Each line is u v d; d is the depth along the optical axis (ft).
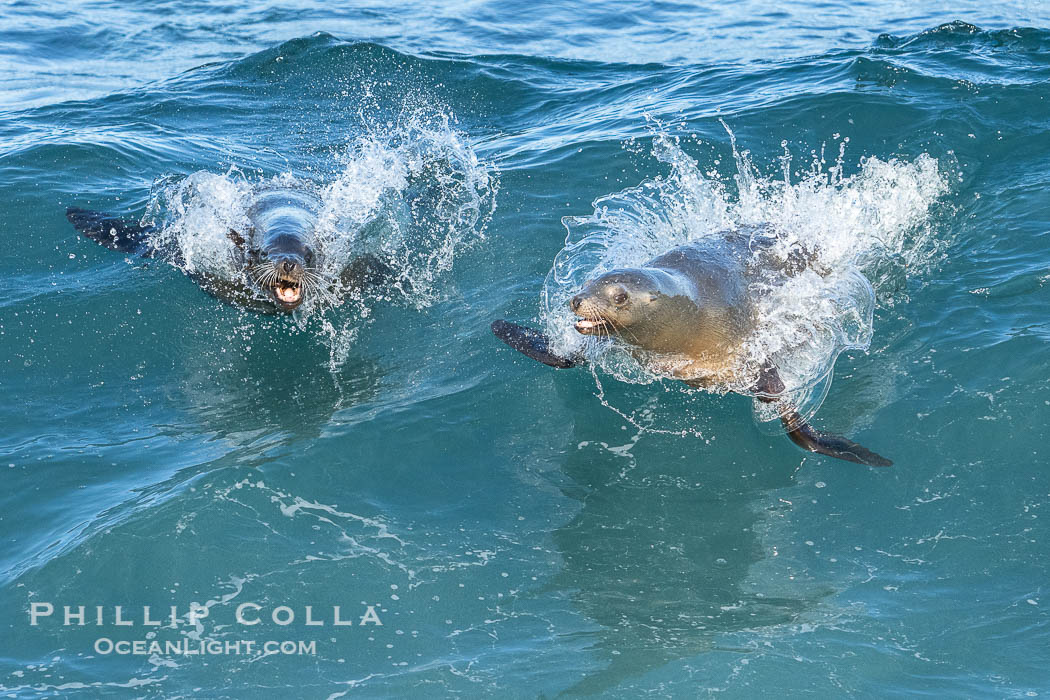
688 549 44.19
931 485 46.85
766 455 50.24
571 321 59.93
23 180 77.36
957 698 36.04
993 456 48.08
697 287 54.08
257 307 63.21
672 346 53.88
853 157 78.69
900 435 49.98
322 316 63.52
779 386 52.75
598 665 38.09
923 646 38.42
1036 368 52.75
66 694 36.94
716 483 48.42
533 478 48.98
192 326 62.49
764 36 124.98
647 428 52.65
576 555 43.96
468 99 102.22
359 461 49.57
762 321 55.42
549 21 136.98
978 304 59.11
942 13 132.26
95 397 56.03
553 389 55.62
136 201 76.48
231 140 91.56
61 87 109.19
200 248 64.80
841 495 47.01
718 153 80.69
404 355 59.36
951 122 80.64
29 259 67.97
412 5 146.92
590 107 97.81
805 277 58.70
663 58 114.93
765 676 37.35
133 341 60.95
